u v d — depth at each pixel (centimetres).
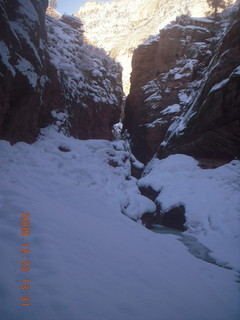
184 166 1603
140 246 448
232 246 770
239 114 1334
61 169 903
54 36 1856
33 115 1016
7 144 777
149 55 3200
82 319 200
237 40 1577
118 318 216
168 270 374
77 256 304
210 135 1523
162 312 247
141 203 1095
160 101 2655
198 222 1023
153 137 2542
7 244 281
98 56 2339
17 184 567
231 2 3100
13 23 891
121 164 1335
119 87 2539
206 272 475
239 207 976
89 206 639
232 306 360
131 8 10350
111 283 270
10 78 776
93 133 1783
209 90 1647
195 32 2800
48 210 434
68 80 1570
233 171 1249
